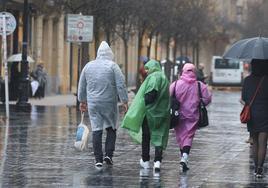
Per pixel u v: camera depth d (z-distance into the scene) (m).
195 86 22.94
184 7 93.56
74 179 20.81
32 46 76.56
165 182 20.58
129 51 120.88
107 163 23.89
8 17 42.03
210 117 50.53
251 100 22.09
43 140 31.17
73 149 28.03
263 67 22.27
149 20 75.12
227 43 159.50
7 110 42.72
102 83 22.97
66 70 89.12
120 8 62.34
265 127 21.94
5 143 29.78
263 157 22.02
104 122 23.27
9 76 65.06
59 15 69.81
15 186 19.55
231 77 122.38
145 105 22.42
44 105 57.66
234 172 22.98
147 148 23.11
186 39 106.88
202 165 24.48
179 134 23.00
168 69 92.31
